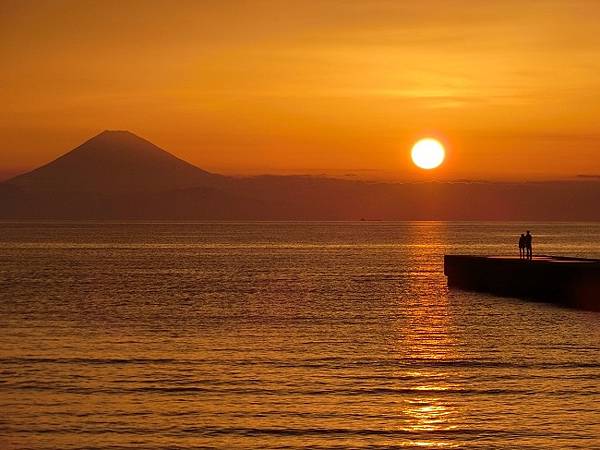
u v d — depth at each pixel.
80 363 46.84
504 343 54.00
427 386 41.53
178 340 55.16
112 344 53.34
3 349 51.16
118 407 37.56
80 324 62.69
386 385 41.81
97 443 32.84
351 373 44.62
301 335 57.75
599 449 32.12
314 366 46.44
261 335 57.66
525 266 75.38
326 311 72.00
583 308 68.00
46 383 41.88
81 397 39.22
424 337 56.81
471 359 48.47
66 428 34.56
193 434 33.88
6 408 37.28
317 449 32.22
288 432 34.16
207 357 48.91
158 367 45.91
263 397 39.38
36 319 65.44
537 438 33.34
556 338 55.72
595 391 40.28
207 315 68.81
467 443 32.84
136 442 32.94
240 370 45.25
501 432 34.09
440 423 35.28
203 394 39.88
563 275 69.75
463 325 62.44
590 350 51.00
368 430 34.41
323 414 36.59
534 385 41.66
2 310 71.44
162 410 37.16
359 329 60.88
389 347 52.75
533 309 70.38
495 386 41.50
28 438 33.38
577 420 35.59
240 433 34.00
